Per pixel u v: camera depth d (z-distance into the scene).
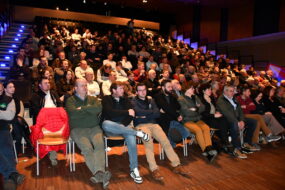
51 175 2.96
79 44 9.18
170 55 9.79
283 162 3.56
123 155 3.76
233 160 3.62
